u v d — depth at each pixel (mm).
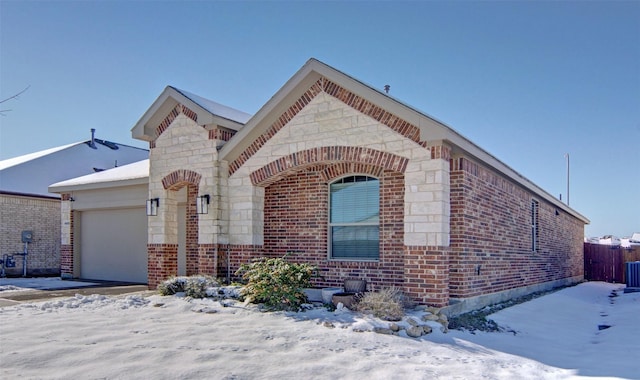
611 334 10609
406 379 6188
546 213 19094
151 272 14445
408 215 10602
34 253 21797
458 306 10633
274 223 13203
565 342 9859
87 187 17781
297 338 7918
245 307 10203
